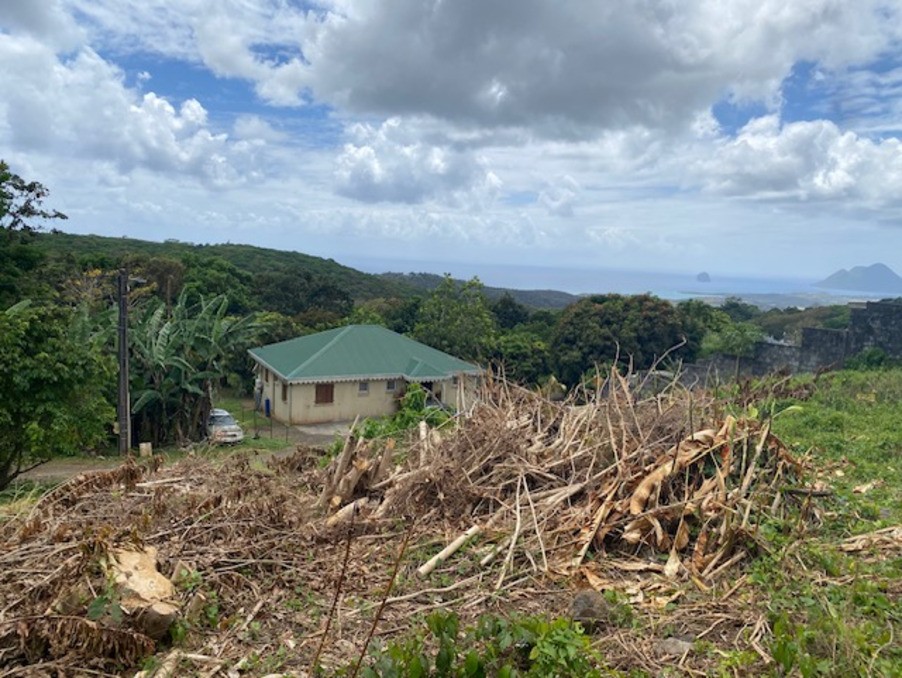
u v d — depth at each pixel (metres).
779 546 4.69
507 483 5.49
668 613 3.91
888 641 3.35
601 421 6.29
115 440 18.30
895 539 5.06
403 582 4.14
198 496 5.08
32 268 18.72
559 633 3.23
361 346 24.66
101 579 3.55
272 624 3.67
